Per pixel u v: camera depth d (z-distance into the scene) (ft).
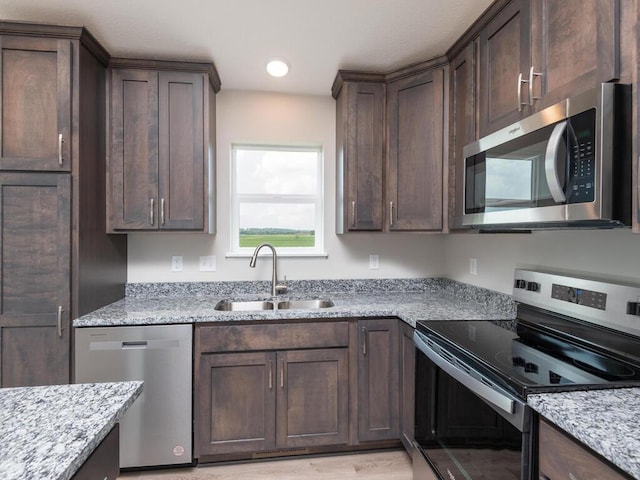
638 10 2.88
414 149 6.92
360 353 6.45
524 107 4.32
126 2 5.29
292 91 8.27
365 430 6.45
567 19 3.64
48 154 5.69
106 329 5.83
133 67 6.76
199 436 6.08
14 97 5.63
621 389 3.16
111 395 2.86
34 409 2.61
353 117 7.29
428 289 8.73
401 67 7.16
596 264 4.45
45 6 5.36
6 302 5.62
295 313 6.25
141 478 5.95
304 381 6.33
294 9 5.45
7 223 5.61
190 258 8.04
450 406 4.45
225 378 6.14
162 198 6.84
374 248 8.65
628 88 3.01
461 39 5.91
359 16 5.63
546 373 3.45
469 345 4.35
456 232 6.32
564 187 3.43
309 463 6.40
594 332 4.23
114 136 6.72
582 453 2.56
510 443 3.25
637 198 2.92
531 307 5.34
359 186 7.32
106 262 6.79
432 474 4.86
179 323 6.01
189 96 6.93
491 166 4.79
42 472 1.89
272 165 8.71
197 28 5.92
